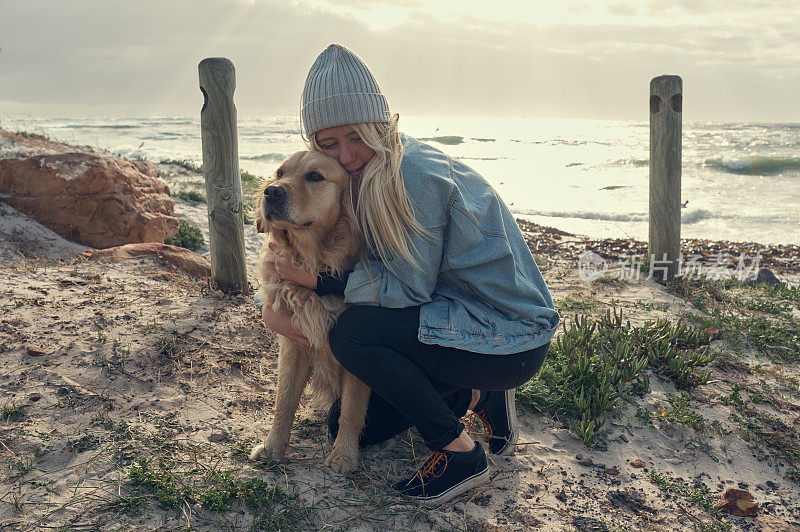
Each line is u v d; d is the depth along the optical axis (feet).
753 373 12.96
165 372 10.32
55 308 12.02
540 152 123.24
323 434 9.54
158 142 123.54
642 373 12.15
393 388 7.33
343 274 8.10
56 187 21.20
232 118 14.24
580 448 9.72
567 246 28.94
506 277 7.61
